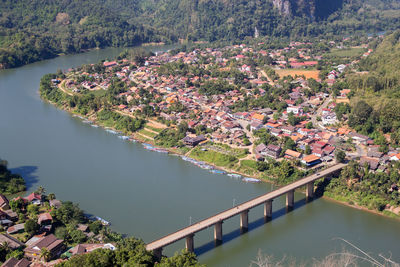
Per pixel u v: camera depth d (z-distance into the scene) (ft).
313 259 510.99
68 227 549.54
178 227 575.38
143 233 560.61
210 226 544.62
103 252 459.73
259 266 482.28
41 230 545.03
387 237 565.53
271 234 574.97
